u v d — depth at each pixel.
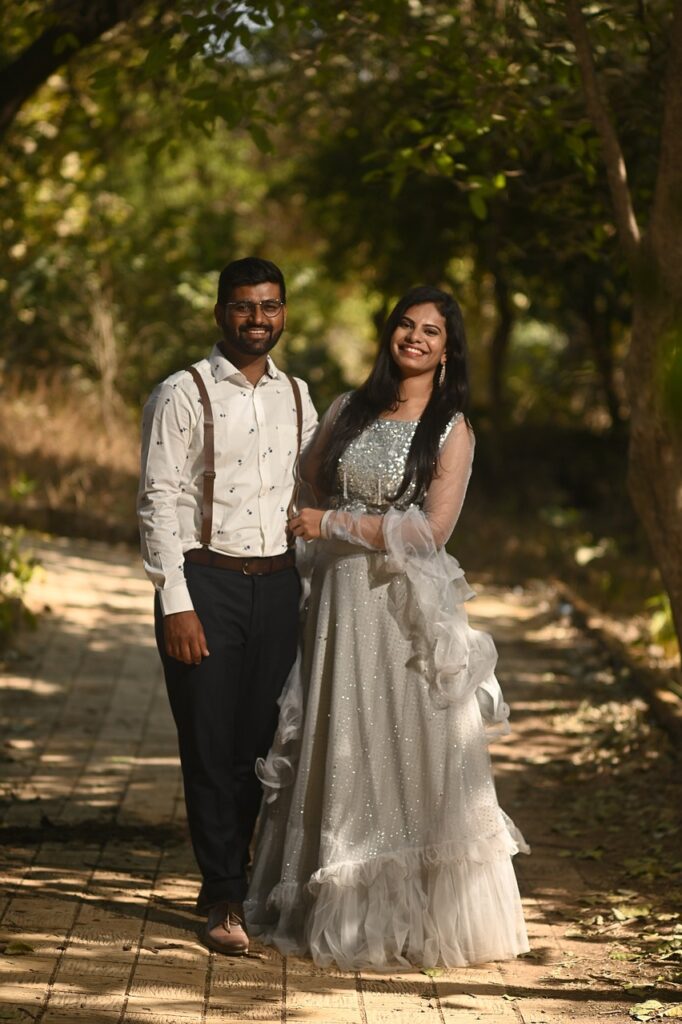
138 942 5.28
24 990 4.74
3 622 10.31
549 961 5.32
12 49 12.06
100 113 12.52
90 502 15.76
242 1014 4.69
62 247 19.45
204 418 5.19
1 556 10.87
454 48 7.76
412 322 5.26
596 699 9.97
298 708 5.36
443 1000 4.90
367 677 5.21
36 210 18.67
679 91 5.84
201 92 7.81
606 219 8.88
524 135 8.94
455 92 8.37
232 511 5.25
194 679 5.24
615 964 5.27
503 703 5.38
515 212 16.00
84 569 13.55
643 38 7.90
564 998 4.94
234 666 5.31
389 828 5.21
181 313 20.23
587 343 22.16
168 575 5.14
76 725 8.74
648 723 9.08
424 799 5.21
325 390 23.20
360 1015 4.73
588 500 21.41
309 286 23.52
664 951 5.34
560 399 24.94
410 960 5.27
